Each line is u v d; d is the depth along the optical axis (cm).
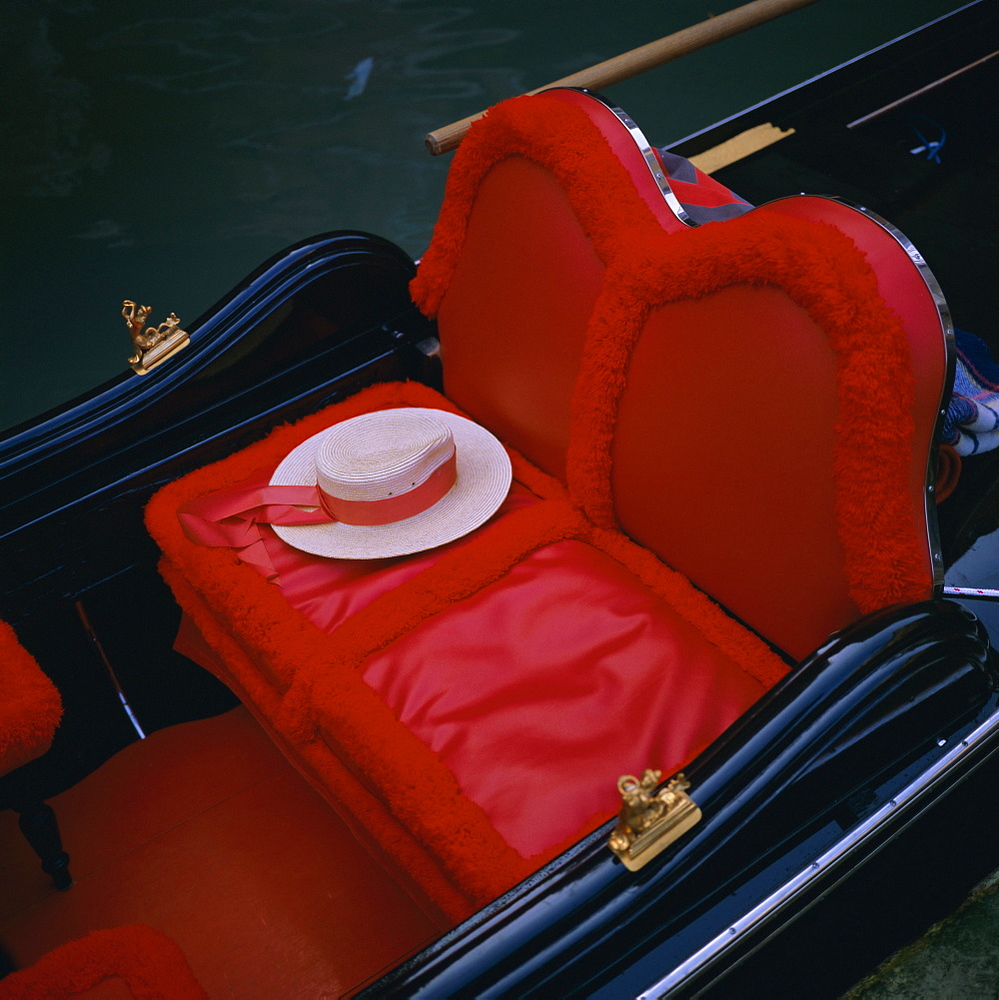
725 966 85
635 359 117
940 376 93
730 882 85
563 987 77
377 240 153
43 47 541
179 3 583
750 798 83
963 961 135
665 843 80
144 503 143
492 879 94
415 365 164
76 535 139
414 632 120
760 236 99
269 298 144
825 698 86
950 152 210
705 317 108
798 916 90
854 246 94
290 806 141
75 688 147
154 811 142
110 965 115
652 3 564
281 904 130
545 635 118
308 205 460
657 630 117
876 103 224
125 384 138
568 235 125
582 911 77
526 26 554
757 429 105
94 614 146
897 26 509
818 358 98
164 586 151
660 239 113
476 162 135
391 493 129
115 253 433
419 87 518
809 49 499
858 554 98
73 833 140
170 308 409
